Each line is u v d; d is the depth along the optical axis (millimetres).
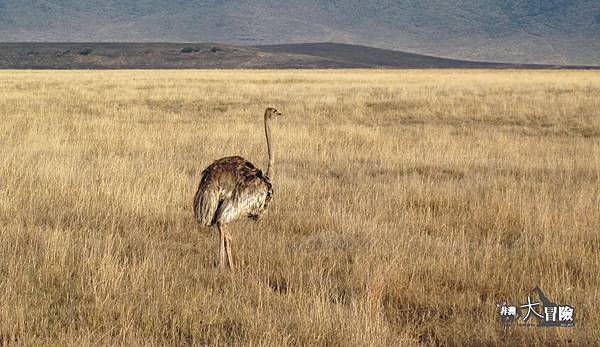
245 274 26609
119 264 26141
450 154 55594
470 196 40062
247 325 21812
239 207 26844
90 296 23734
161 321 22000
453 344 21375
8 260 26797
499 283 25891
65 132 65438
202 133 67312
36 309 22297
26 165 45156
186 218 35344
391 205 38312
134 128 69312
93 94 128250
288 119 87500
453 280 26359
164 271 25766
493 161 53969
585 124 83375
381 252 28719
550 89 152625
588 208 36156
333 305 23375
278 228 33438
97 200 37469
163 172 44594
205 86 160000
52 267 25797
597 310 23094
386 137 66438
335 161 53906
